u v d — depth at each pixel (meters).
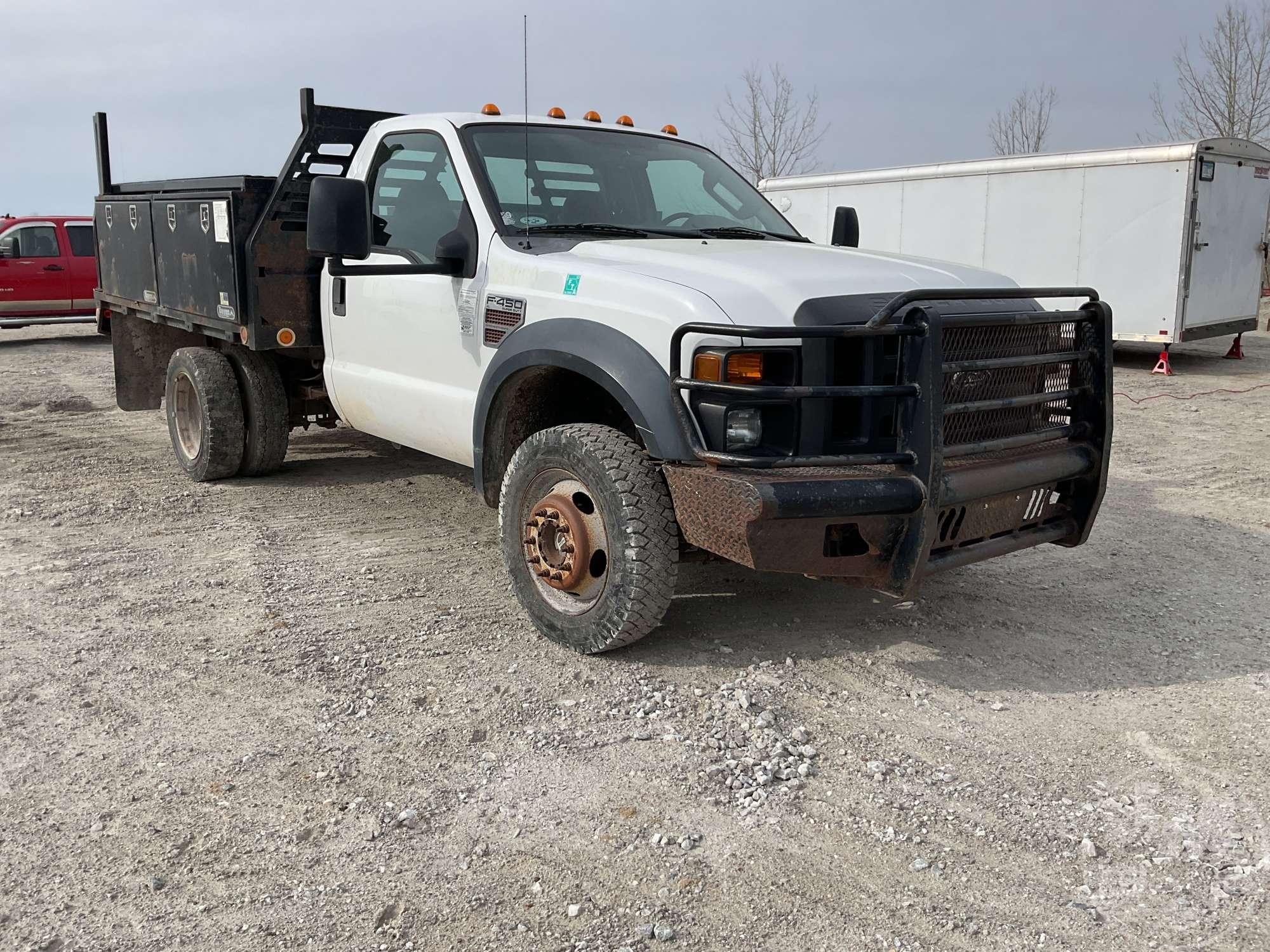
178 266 6.74
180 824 2.98
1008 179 14.23
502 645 4.27
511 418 4.64
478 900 2.65
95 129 7.99
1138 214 13.07
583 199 5.05
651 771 3.27
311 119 5.91
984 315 3.76
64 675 3.96
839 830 2.98
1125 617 4.71
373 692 3.82
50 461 7.81
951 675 4.04
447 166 5.06
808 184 16.84
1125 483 7.45
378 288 5.46
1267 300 21.91
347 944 2.49
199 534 5.84
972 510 3.82
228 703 3.73
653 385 3.78
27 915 2.59
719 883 2.73
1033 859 2.85
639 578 3.87
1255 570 5.41
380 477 7.28
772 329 3.46
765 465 3.53
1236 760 3.39
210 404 6.73
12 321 16.94
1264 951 2.48
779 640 4.36
